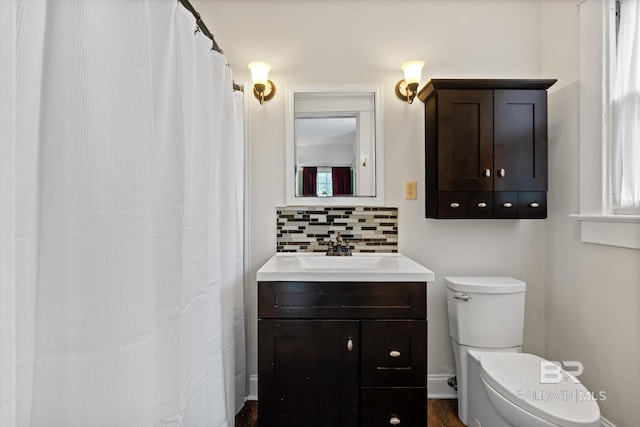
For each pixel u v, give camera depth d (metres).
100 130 0.67
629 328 1.36
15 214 0.52
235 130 1.72
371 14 1.90
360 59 1.90
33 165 0.59
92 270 0.66
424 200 1.90
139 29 0.75
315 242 1.90
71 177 0.63
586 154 1.58
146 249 0.76
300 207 1.90
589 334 1.56
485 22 1.89
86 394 0.65
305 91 1.89
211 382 1.31
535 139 1.69
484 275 1.89
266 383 1.34
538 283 1.88
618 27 1.46
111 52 0.69
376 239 1.90
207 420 1.29
